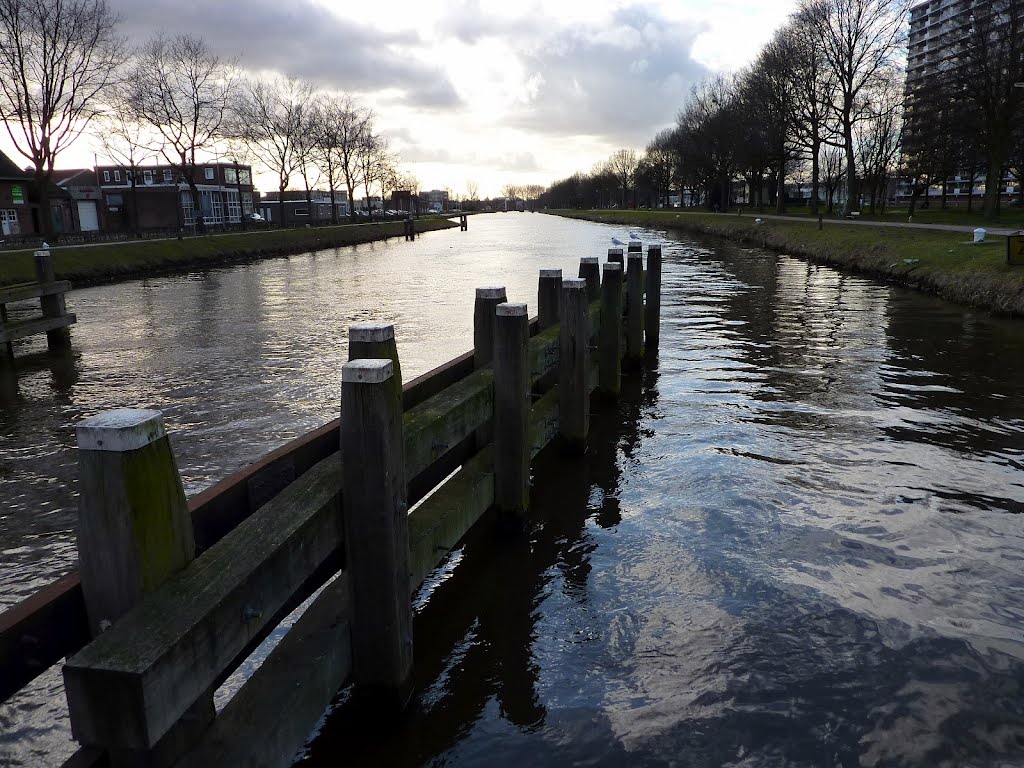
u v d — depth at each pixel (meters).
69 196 55.41
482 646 3.88
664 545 4.97
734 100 66.56
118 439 1.83
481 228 85.88
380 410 2.79
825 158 64.50
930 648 3.79
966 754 3.08
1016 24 34.44
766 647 3.83
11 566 4.94
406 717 3.29
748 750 3.12
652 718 3.32
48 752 3.07
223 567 2.18
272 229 57.84
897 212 56.53
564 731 3.24
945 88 41.78
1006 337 11.99
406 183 114.94
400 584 3.12
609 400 8.30
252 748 2.31
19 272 25.50
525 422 4.97
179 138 50.38
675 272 24.44
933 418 7.66
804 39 49.09
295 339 13.66
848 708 3.36
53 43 35.38
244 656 2.42
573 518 5.45
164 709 1.79
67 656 1.92
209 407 8.85
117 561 1.91
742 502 5.60
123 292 23.67
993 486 5.87
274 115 65.88
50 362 11.93
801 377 9.51
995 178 37.88
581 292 6.26
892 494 5.72
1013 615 4.09
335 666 2.96
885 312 14.99
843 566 4.64
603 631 4.01
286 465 3.04
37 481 6.61
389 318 15.96
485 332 5.51
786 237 35.38
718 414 7.95
